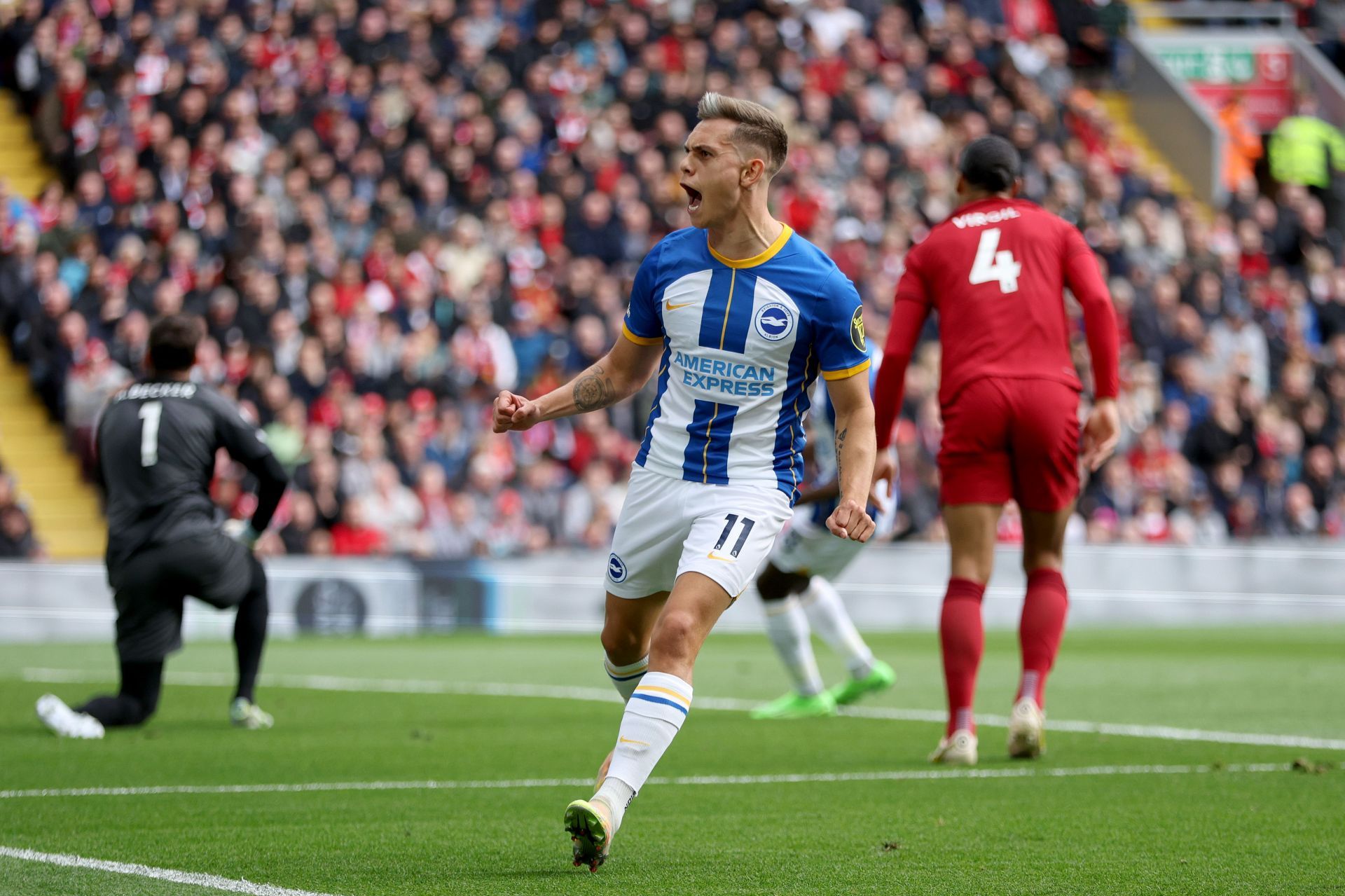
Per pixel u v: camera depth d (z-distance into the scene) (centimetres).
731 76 6494
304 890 1132
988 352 1897
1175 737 2177
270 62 5844
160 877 1180
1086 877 1195
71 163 5603
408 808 1545
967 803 1578
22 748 2023
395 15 6100
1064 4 8050
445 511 4891
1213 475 6059
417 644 4338
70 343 4919
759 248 1286
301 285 5081
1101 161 7200
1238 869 1223
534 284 5531
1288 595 5556
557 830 1409
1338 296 7194
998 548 5306
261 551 4584
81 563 4472
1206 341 6450
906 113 6812
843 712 2547
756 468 1280
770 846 1334
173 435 2216
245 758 1941
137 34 5719
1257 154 7950
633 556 1308
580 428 5200
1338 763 1877
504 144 5900
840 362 1285
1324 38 8750
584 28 6400
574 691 2930
